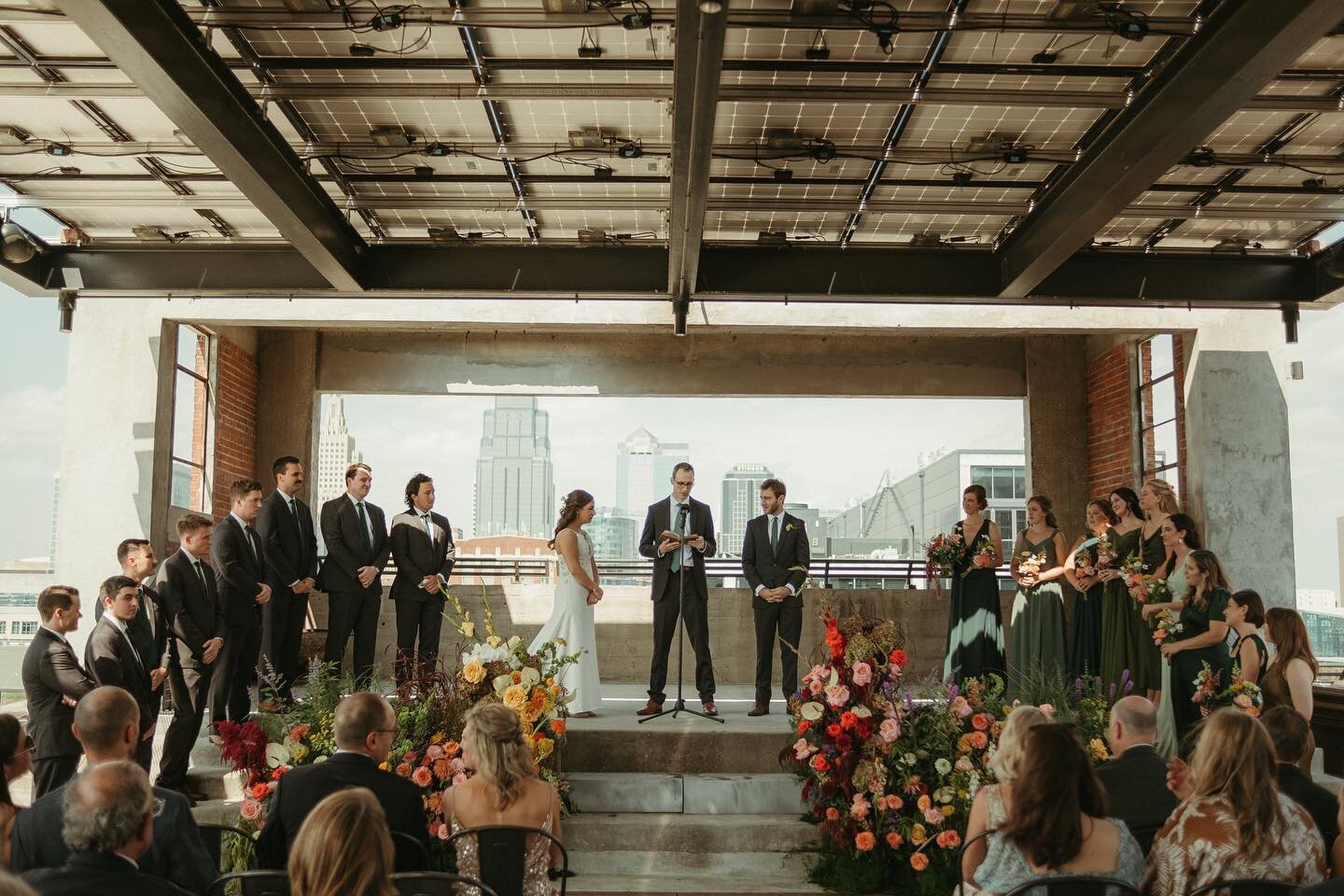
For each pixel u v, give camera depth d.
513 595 11.77
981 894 3.34
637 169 7.02
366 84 5.92
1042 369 12.63
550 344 12.52
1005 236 8.06
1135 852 3.28
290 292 8.34
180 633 6.57
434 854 5.61
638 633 11.70
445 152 6.68
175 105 5.18
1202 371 10.20
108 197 7.51
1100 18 5.13
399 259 8.27
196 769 7.10
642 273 8.25
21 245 7.79
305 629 11.61
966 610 8.45
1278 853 3.38
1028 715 3.73
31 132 6.61
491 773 4.17
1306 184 7.11
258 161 6.08
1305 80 5.72
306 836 2.60
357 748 4.16
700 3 4.05
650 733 7.45
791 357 12.55
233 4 5.22
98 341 10.04
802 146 6.61
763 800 7.09
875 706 6.30
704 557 8.46
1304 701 6.39
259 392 12.30
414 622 8.81
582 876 6.50
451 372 12.51
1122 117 5.97
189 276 8.35
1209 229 8.06
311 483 12.33
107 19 4.48
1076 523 12.48
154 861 3.60
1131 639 7.54
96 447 9.90
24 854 3.54
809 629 11.58
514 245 8.27
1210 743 3.51
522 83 5.91
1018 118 6.26
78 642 9.64
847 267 8.30
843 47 5.58
